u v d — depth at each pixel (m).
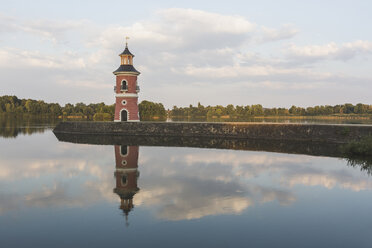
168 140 38.16
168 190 15.30
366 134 32.56
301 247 9.39
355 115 144.38
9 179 17.58
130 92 46.66
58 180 17.34
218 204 13.23
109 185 16.22
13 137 42.38
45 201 13.49
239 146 32.56
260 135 39.91
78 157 25.23
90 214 11.93
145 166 21.48
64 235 10.08
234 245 9.46
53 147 31.58
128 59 47.06
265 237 10.05
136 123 45.34
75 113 150.38
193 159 24.38
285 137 38.38
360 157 25.52
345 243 9.70
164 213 12.08
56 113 141.00
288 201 13.76
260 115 152.25
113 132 45.88
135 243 9.53
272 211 12.46
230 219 11.57
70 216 11.72
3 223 11.04
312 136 36.72
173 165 21.92
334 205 13.30
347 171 20.02
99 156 25.73
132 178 17.86
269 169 20.59
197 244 9.49
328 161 23.66
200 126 43.25
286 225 11.08
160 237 9.96
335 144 33.66
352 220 11.62
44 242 9.59
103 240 9.73
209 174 19.00
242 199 13.98
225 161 23.56
